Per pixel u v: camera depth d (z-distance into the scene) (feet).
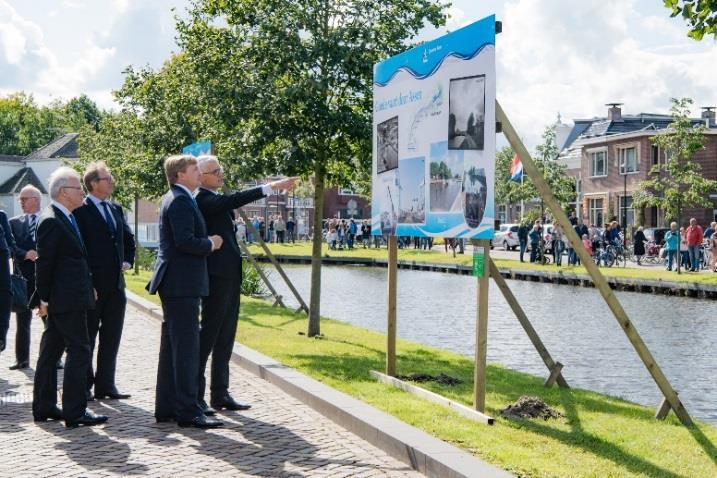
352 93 40.06
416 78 26.61
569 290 86.33
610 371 38.04
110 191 26.61
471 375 31.22
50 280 22.27
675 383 35.47
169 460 19.15
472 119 23.24
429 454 18.39
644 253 119.14
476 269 23.38
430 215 25.76
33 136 292.20
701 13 28.40
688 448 20.43
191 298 22.48
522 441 20.48
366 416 22.06
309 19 38.50
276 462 19.12
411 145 27.07
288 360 32.50
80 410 22.53
